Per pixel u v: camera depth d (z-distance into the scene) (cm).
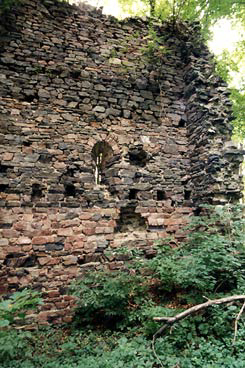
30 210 538
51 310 511
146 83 684
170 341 378
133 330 429
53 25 629
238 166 638
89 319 485
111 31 680
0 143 544
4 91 566
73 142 592
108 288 468
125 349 351
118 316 473
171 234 625
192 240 566
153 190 634
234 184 617
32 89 586
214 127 642
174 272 470
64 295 525
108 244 575
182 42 745
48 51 614
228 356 327
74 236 555
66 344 407
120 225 610
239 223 545
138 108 663
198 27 767
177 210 642
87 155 597
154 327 398
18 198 534
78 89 620
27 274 513
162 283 516
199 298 450
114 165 617
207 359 332
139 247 595
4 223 517
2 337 326
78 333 458
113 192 609
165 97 696
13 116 562
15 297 325
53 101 596
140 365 321
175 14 795
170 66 721
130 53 687
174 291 515
